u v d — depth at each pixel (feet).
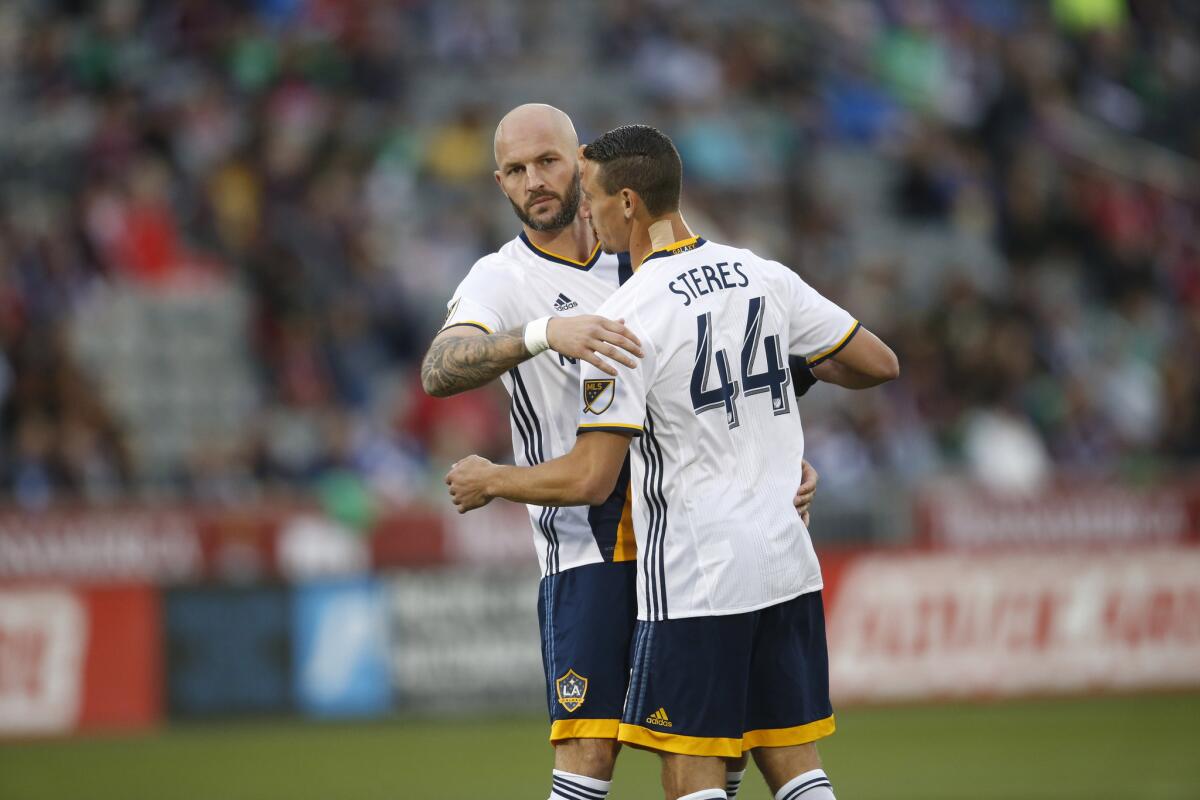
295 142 188.65
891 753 112.06
